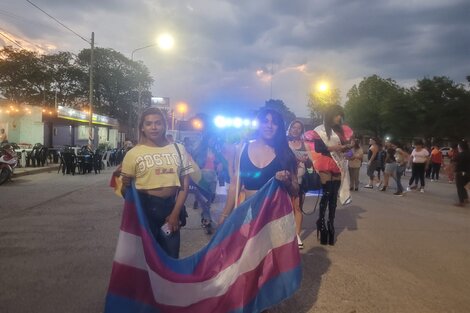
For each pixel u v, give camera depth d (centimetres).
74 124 3594
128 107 6944
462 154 1272
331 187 699
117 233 754
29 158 2225
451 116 5391
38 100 5809
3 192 1313
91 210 999
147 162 389
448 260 637
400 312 438
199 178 422
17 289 473
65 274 526
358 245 717
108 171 2331
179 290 362
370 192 1609
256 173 415
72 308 423
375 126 8000
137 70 6838
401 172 1529
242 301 357
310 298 471
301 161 683
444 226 910
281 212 388
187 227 834
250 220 378
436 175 2433
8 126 3002
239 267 366
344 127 701
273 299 373
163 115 405
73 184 1583
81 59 6550
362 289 503
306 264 600
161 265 361
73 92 6419
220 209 1030
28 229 782
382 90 8031
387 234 812
